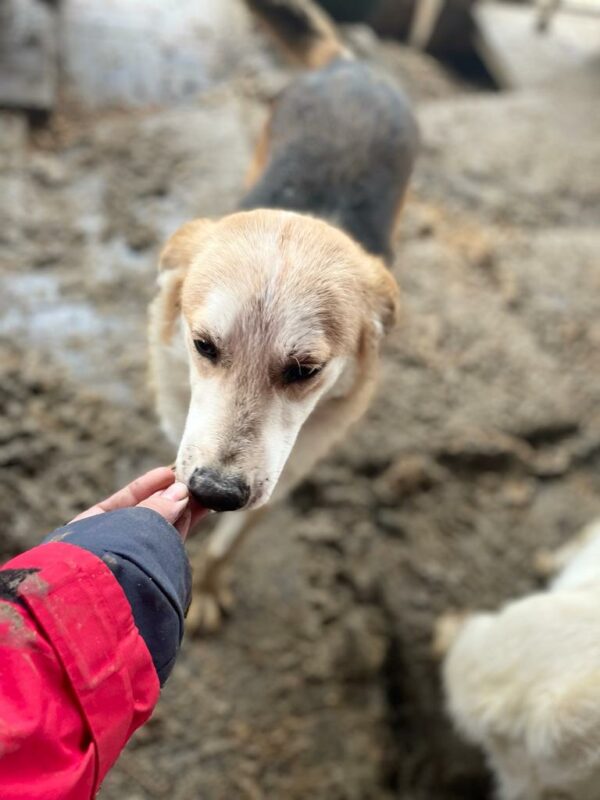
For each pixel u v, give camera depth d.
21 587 0.27
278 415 0.41
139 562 0.30
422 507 0.78
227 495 0.38
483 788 0.67
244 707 0.62
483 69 1.43
